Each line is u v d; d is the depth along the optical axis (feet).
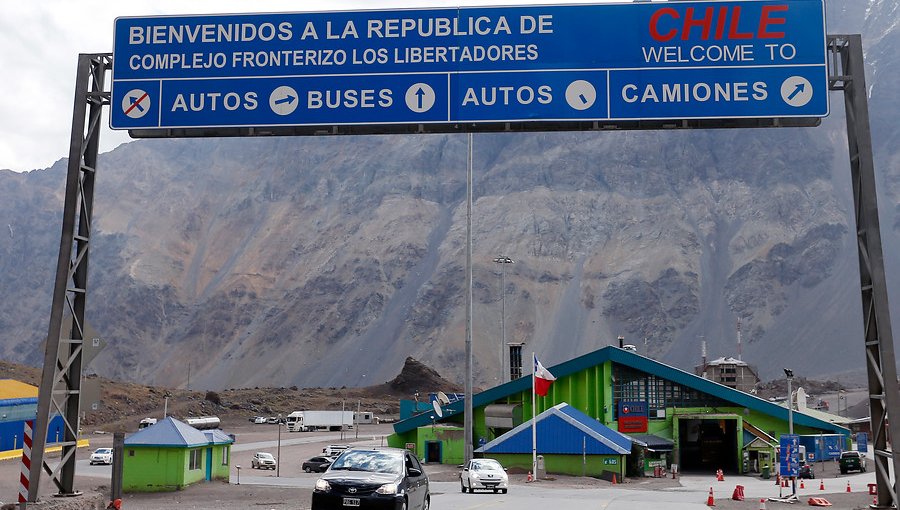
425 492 65.31
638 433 213.87
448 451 212.64
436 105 72.74
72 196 72.33
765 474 197.06
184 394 554.46
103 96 74.43
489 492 123.03
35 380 447.01
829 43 73.20
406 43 73.61
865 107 71.26
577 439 180.24
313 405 581.12
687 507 96.27
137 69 74.23
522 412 214.07
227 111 73.61
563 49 72.79
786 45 71.92
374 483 57.00
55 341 69.56
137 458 129.29
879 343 68.33
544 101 72.38
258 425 486.79
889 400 67.26
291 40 74.08
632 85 72.18
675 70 72.13
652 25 72.64
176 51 74.33
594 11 73.10
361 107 73.10
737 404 217.97
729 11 72.23
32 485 67.00
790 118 71.92
